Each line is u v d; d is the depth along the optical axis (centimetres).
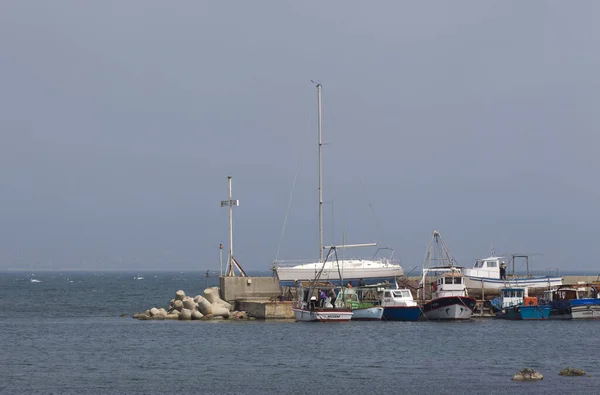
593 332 9331
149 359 7156
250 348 7819
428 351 7625
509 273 13162
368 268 11356
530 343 8269
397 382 6012
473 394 5566
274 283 11244
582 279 13225
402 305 10400
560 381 6022
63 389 5756
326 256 11100
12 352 7669
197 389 5750
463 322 10356
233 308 11125
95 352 7631
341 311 10169
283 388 5784
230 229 11575
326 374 6362
